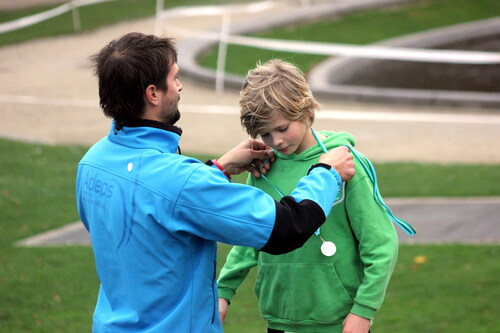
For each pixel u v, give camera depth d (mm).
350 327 9336
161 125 8773
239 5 65062
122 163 8711
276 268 10031
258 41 55219
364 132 38094
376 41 62188
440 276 20984
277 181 10000
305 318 9953
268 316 10383
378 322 18344
